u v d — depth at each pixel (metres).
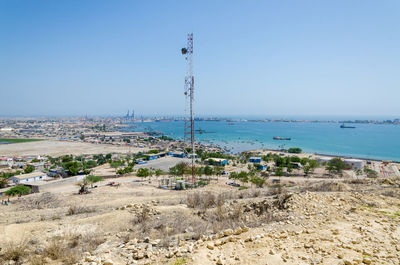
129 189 53.53
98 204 28.48
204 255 8.19
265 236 9.52
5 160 119.19
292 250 8.27
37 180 70.81
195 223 14.59
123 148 179.62
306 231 10.05
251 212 16.72
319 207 13.99
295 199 15.36
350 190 23.05
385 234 9.69
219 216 15.30
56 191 57.22
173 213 18.58
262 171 90.62
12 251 11.22
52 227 16.36
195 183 56.31
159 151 157.00
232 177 71.12
